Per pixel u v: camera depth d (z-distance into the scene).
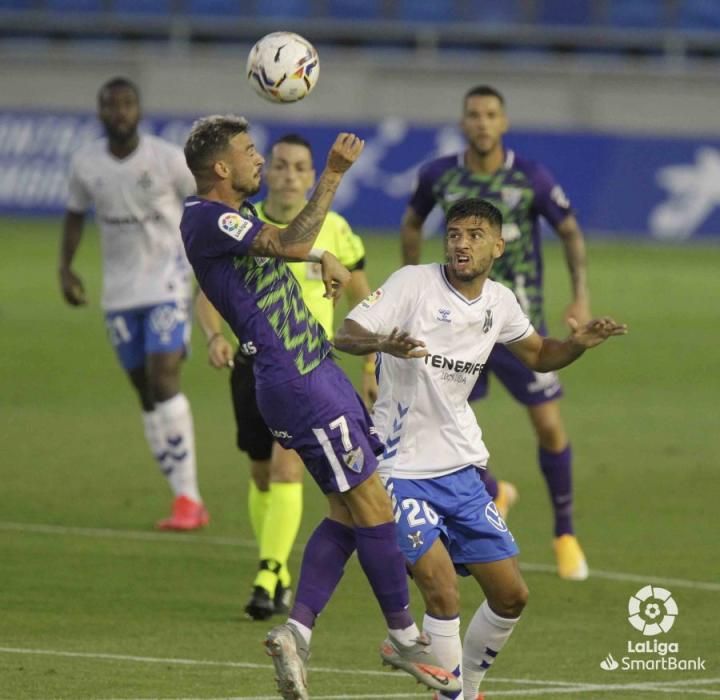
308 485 42.94
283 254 22.52
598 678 25.69
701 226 101.88
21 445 47.41
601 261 93.25
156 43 129.50
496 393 59.06
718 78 115.19
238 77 118.06
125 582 32.19
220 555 35.00
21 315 73.38
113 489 41.72
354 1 128.50
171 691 24.11
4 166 107.75
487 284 24.31
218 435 49.88
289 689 21.70
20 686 24.12
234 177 23.12
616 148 103.31
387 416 23.94
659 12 127.38
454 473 23.78
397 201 102.88
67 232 40.66
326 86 117.69
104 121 38.47
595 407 55.59
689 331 71.88
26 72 118.81
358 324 23.48
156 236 38.53
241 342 23.17
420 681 22.91
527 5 127.94
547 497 41.66
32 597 30.64
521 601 23.80
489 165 35.81
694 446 48.84
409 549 23.23
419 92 117.44
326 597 23.14
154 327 38.06
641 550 35.75
